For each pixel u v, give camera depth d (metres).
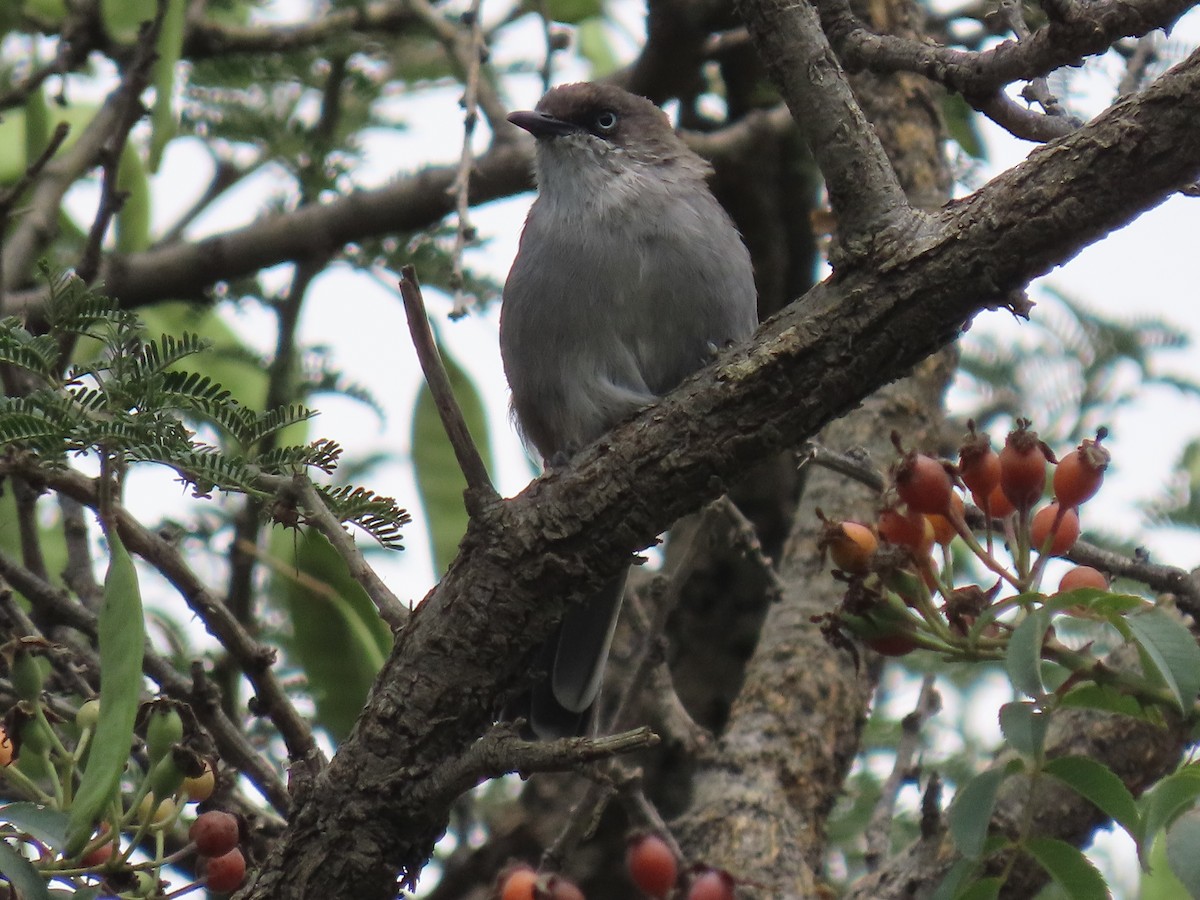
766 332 6.54
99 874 5.87
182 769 5.97
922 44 7.27
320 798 6.69
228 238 12.22
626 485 6.57
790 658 10.30
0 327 6.46
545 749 5.70
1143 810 5.58
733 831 9.34
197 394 6.55
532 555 6.63
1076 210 6.07
